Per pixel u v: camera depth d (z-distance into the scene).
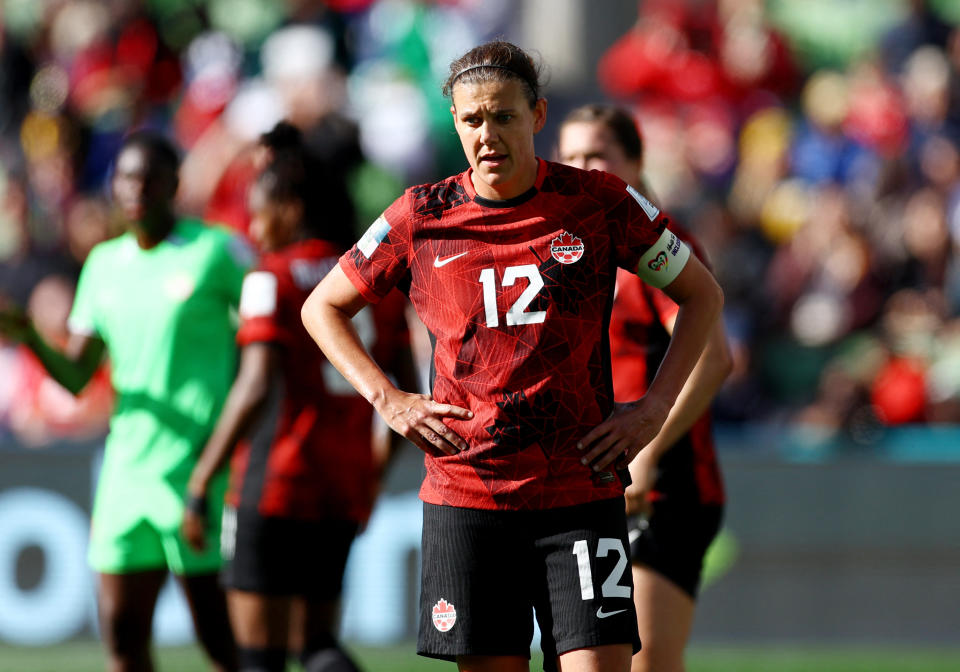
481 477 11.31
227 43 40.81
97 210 33.88
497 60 10.91
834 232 34.59
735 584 26.64
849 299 33.91
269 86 37.03
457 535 11.42
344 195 17.12
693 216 35.47
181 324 17.61
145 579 17.50
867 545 26.73
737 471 26.77
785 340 34.03
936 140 39.69
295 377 16.27
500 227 11.19
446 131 39.31
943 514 26.73
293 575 16.20
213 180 34.94
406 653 25.64
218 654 17.83
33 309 30.80
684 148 38.00
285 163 16.64
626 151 14.48
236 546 16.34
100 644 25.84
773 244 37.94
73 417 28.89
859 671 24.39
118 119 40.19
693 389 13.59
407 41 40.84
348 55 40.78
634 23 41.88
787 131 39.66
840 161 39.00
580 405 11.23
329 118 29.47
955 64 41.88
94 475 26.05
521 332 11.12
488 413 11.20
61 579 25.89
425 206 11.38
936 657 25.97
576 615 11.16
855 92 40.56
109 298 17.94
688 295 11.76
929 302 33.88
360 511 16.70
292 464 16.19
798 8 44.09
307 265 16.42
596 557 11.23
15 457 26.05
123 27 42.44
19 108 42.22
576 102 40.03
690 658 25.66
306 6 40.00
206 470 16.38
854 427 29.77
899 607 26.67
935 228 35.16
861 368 31.89
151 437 17.53
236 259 18.03
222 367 17.89
